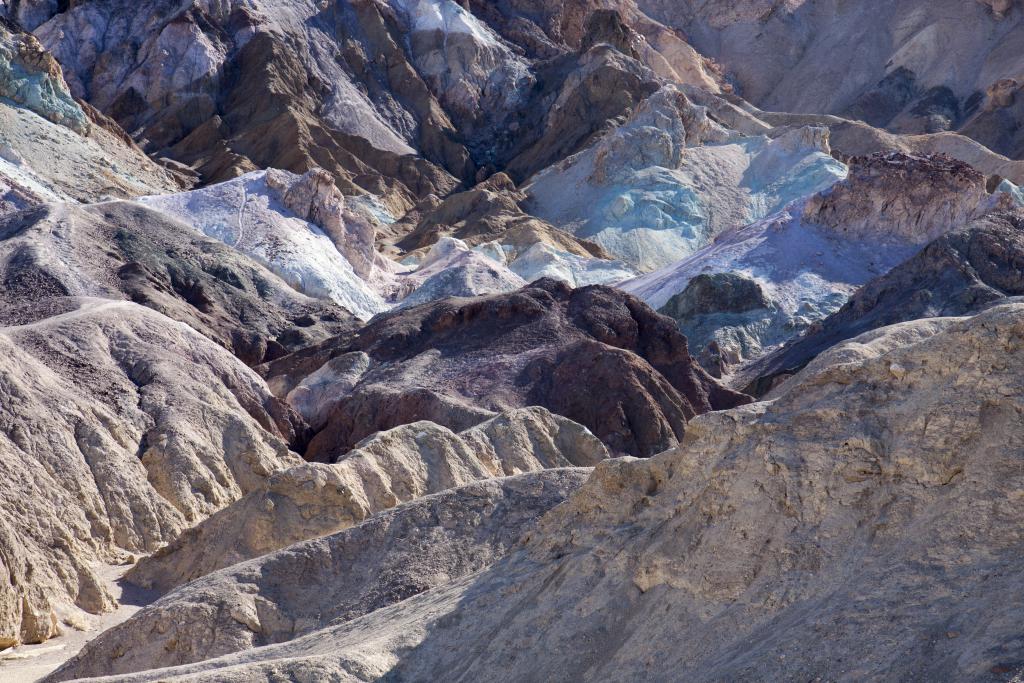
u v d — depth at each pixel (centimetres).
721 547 4178
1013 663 2991
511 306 17238
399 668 4741
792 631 3606
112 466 10756
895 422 4091
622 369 15250
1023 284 19062
